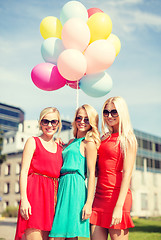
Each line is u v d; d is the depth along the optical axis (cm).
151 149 4072
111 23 588
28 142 360
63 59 537
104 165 363
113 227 345
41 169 356
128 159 350
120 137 359
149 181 3891
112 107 372
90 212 349
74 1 600
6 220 2630
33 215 342
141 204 3647
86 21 600
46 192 353
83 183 367
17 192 3872
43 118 375
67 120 3888
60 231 346
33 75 582
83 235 350
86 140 371
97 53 548
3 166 4125
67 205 353
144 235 1194
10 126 9656
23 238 369
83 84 599
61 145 400
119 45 635
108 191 356
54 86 584
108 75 607
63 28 558
